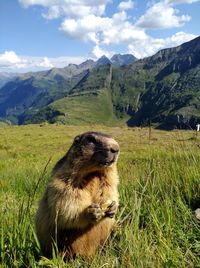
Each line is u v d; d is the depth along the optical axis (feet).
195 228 3.00
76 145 2.58
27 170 7.89
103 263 2.46
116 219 3.15
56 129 29.07
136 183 4.00
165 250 2.58
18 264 2.55
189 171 3.90
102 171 2.56
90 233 2.56
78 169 2.50
